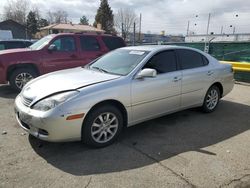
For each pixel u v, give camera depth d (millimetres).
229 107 6625
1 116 5488
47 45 7961
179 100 5148
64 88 3863
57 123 3596
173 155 3896
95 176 3299
